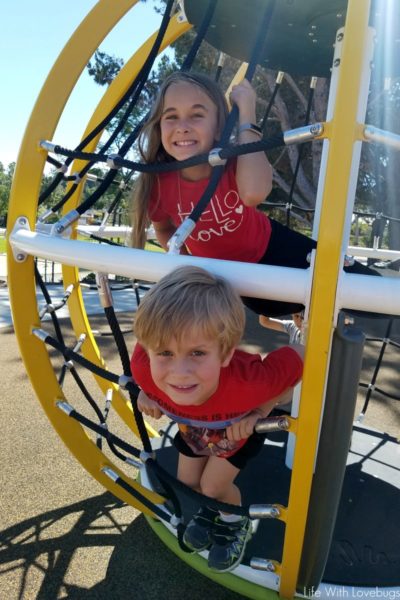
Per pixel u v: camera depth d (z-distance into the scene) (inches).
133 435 113.9
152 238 122.2
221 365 44.7
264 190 52.8
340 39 74.7
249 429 48.8
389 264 125.9
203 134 58.2
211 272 42.0
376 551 69.7
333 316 38.4
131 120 304.2
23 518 83.0
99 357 101.5
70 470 97.1
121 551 76.7
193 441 57.6
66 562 73.9
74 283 96.7
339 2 67.2
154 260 43.8
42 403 68.7
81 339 90.6
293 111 373.1
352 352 42.4
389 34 71.3
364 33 35.1
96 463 75.2
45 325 211.9
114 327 58.4
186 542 59.6
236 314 41.8
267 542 70.2
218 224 61.4
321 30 76.5
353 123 35.9
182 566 74.1
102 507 86.7
